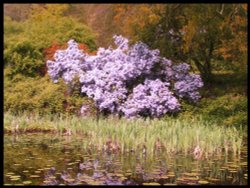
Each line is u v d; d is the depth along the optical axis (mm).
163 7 16953
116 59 16344
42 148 10961
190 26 16000
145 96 15000
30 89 18156
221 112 14570
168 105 14766
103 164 8922
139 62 15664
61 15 30016
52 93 16938
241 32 16531
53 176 7824
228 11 16938
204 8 16094
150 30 17625
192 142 10609
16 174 8000
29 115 16750
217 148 10570
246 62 16438
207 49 20094
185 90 15312
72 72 16609
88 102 15930
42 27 22812
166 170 8391
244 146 11430
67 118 14938
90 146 11312
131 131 11227
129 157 9750
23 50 20469
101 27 28641
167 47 17469
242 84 18328
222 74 20906
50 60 19219
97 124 12969
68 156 9820
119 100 15398
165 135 10680
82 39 22047
